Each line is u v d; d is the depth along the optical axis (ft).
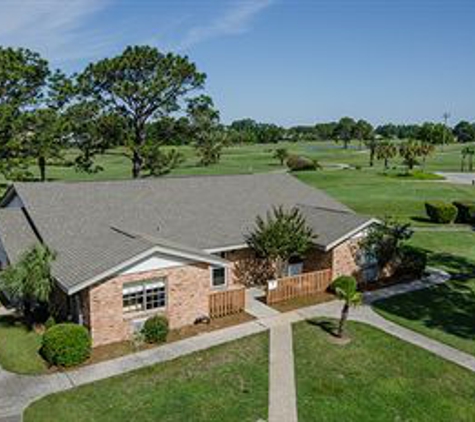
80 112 142.82
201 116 157.89
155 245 58.39
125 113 148.05
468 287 79.77
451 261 95.40
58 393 46.68
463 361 54.13
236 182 100.01
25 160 137.08
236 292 67.31
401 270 85.15
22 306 67.36
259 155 405.59
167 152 170.60
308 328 62.75
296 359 54.08
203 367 52.08
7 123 129.80
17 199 88.99
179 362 53.16
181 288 61.72
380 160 344.90
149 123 154.81
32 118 134.62
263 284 81.71
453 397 46.65
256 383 48.75
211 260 62.90
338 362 53.47
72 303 61.31
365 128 491.72
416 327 63.36
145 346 57.00
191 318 63.16
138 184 89.71
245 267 80.07
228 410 44.06
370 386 48.47
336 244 76.33
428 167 295.89
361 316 67.05
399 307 70.64
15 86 135.95
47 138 138.72
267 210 90.48
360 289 78.43
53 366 52.01
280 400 45.73
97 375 50.24
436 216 133.49
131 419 42.57
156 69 144.46
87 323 56.85
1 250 81.25
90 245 66.03
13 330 61.82
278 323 64.28
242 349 56.49
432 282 82.12
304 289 74.69
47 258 59.57
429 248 105.60
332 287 76.43
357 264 80.23
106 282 56.18
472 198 171.73
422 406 45.03
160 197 87.15
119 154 154.92
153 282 59.88
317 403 45.29
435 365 53.01
